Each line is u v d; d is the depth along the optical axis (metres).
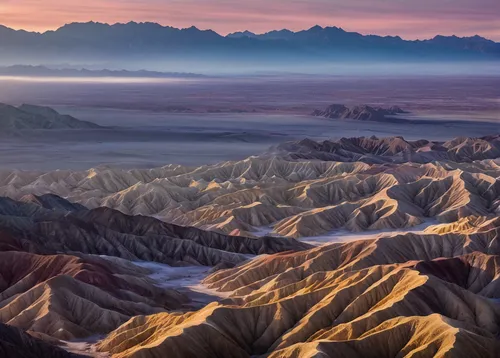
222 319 91.56
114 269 130.25
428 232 163.50
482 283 112.50
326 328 89.62
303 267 122.81
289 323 92.94
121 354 88.88
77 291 109.56
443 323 80.38
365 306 92.31
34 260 125.94
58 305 104.62
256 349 90.31
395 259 128.12
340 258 128.25
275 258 131.50
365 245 130.62
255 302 102.00
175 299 120.19
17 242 140.88
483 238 136.25
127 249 160.38
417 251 132.38
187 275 144.25
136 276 132.25
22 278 123.00
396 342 81.06
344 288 95.69
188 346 84.69
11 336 89.19
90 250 157.25
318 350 78.75
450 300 91.94
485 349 77.75
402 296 89.88
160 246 161.88
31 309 104.62
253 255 162.62
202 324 87.69
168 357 83.44
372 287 94.94
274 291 103.94
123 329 97.12
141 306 111.62
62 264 122.56
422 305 89.31
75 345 96.94
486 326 90.62
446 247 134.38
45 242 153.50
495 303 96.50
